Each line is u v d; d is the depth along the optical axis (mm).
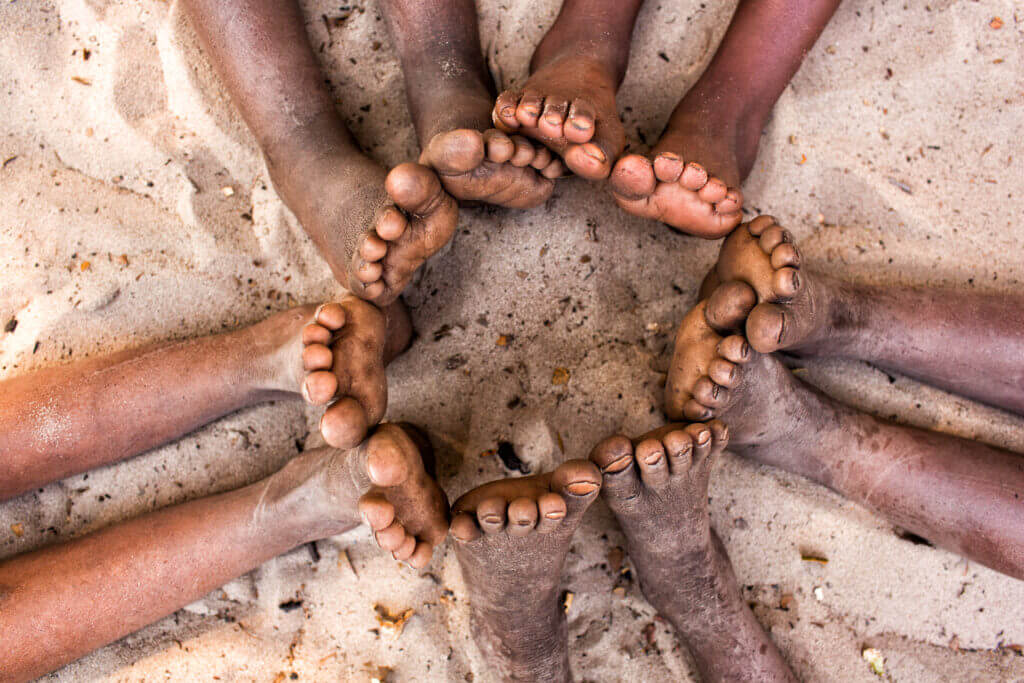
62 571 552
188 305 622
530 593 524
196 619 609
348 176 533
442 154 449
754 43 582
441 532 481
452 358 620
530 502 455
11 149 624
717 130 573
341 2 632
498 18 627
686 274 628
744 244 503
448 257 625
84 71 622
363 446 459
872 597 622
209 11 541
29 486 582
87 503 613
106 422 562
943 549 619
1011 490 559
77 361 594
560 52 571
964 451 580
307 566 614
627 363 620
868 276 636
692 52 637
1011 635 626
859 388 628
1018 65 645
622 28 584
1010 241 642
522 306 623
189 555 561
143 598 557
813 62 640
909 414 627
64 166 624
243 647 606
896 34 646
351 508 509
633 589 613
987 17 644
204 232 622
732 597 581
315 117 561
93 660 598
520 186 497
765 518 622
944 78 645
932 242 639
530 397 616
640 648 613
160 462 615
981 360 585
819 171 637
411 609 610
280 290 626
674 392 537
